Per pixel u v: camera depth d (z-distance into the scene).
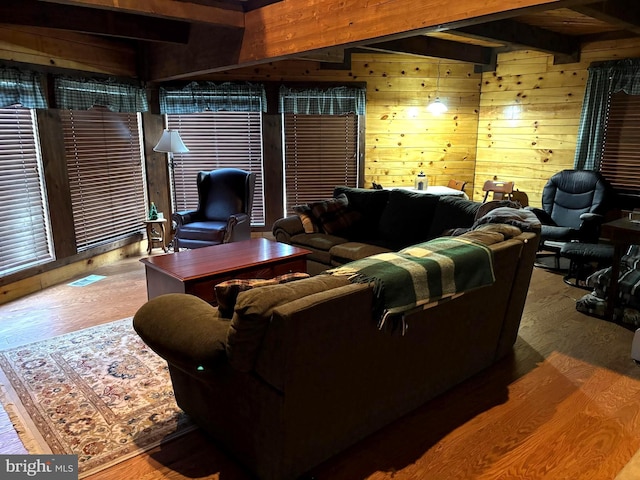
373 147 6.12
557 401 2.49
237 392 1.90
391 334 2.04
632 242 3.25
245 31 3.90
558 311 3.73
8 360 2.94
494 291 2.57
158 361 2.94
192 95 5.64
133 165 5.54
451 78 6.03
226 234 4.90
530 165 5.75
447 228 3.94
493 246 2.46
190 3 3.51
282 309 1.62
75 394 2.56
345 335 1.84
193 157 5.93
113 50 5.07
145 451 2.12
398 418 2.32
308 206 4.70
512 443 2.16
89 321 3.58
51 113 4.39
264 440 1.83
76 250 4.74
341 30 3.14
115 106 5.10
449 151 6.24
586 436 2.21
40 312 3.77
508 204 3.49
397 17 2.79
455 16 2.52
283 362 1.66
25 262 4.24
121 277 4.67
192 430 2.28
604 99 4.90
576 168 5.21
